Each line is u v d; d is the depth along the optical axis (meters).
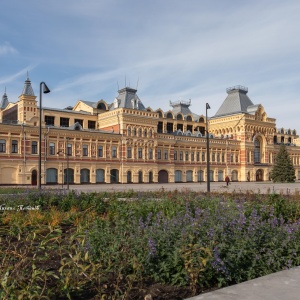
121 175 73.31
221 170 93.31
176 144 84.75
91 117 78.31
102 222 11.38
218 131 102.62
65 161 66.25
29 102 65.19
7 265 6.98
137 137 75.81
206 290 7.05
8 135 60.00
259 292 5.62
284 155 82.12
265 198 22.14
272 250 8.46
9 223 13.23
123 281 7.21
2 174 59.22
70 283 6.38
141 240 7.87
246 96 106.19
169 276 7.26
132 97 81.38
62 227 13.49
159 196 25.55
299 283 6.06
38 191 23.75
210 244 7.60
